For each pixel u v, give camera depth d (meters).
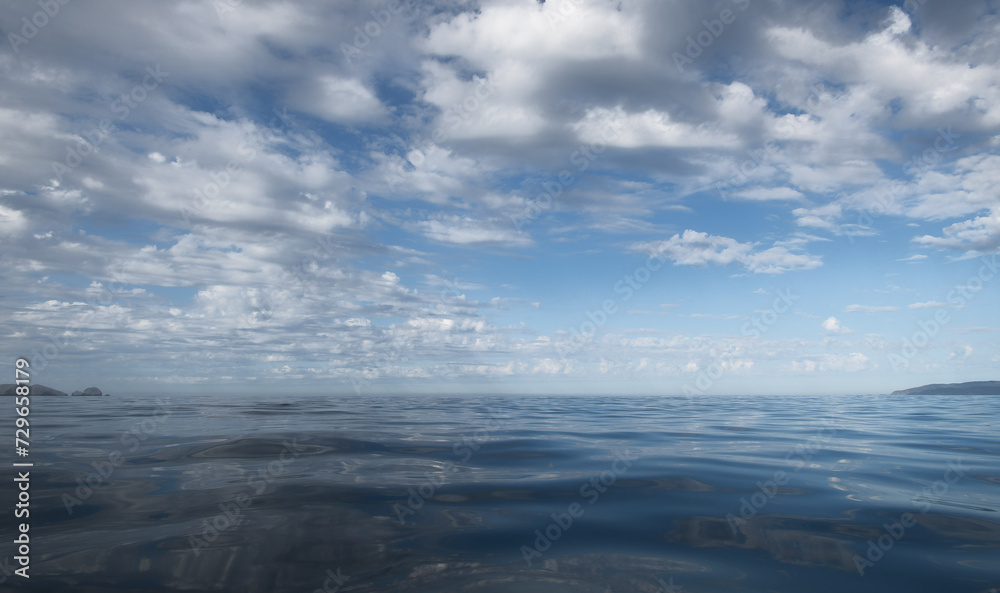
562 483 6.36
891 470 7.27
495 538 4.30
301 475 6.64
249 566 3.60
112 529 4.39
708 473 6.99
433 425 13.60
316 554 3.86
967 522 4.83
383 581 3.38
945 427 13.81
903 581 3.48
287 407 21.55
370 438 10.30
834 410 22.00
